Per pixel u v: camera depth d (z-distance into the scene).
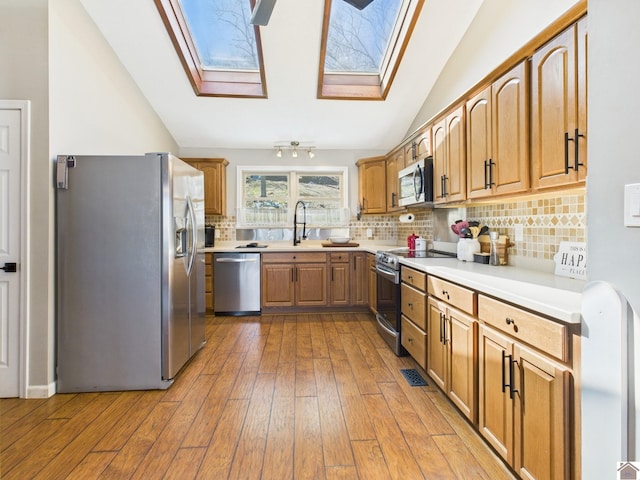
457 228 2.66
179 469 1.53
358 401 2.12
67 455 1.63
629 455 0.96
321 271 4.23
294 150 4.58
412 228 4.24
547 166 1.57
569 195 1.79
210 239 4.48
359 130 4.34
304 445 1.69
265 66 3.31
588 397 1.06
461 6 2.72
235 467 1.54
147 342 2.31
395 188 3.97
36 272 2.21
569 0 1.85
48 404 2.12
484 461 1.57
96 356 2.29
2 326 2.19
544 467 1.22
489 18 2.58
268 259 4.20
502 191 1.92
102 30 2.84
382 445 1.69
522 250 2.18
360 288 4.27
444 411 2.00
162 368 2.31
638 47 0.93
